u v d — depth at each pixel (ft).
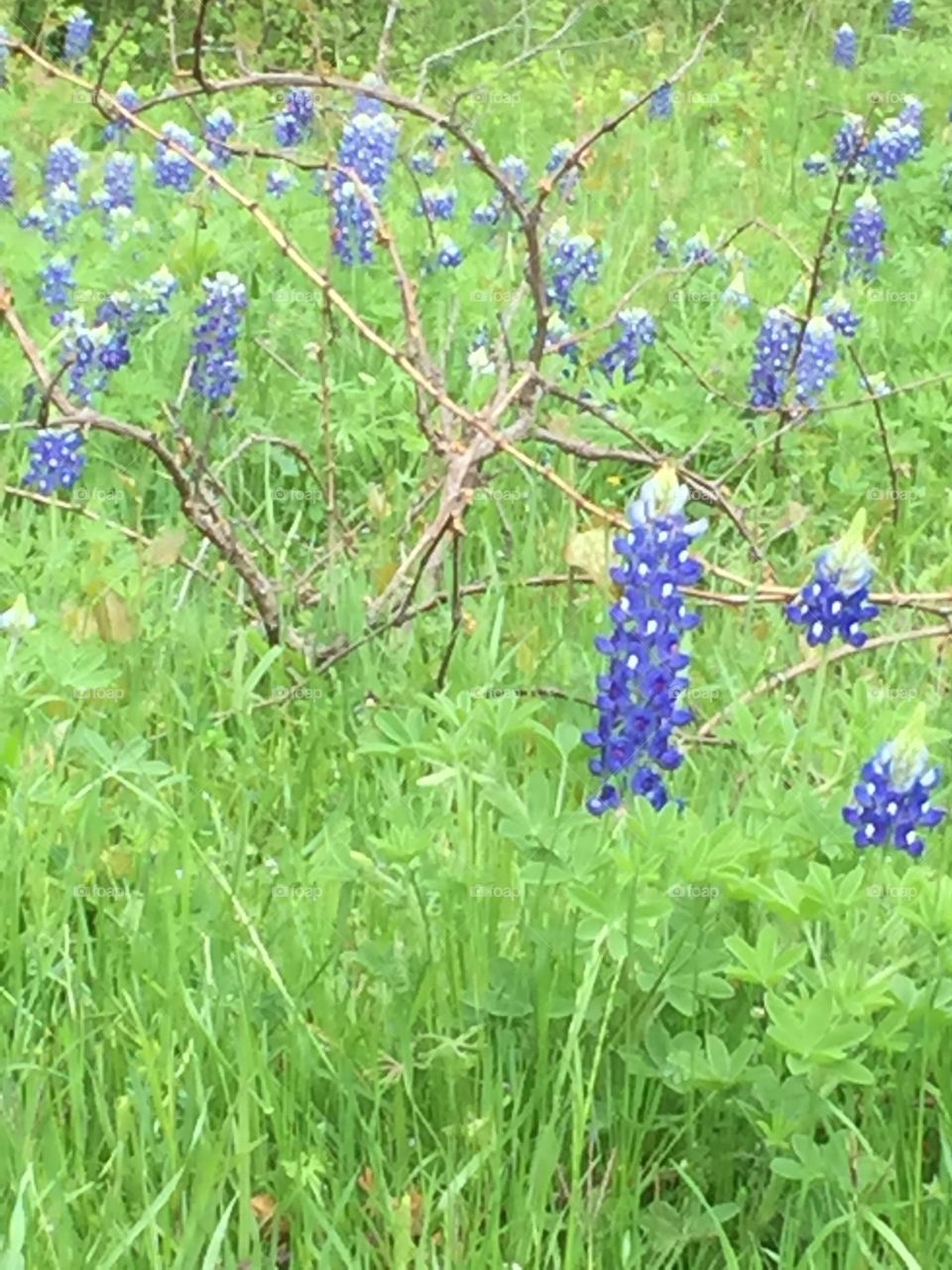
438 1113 2.75
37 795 3.20
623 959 2.71
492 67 8.97
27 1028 2.83
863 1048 2.77
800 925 2.85
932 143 7.96
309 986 2.84
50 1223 2.51
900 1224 2.58
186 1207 2.59
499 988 2.81
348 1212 2.62
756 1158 2.70
